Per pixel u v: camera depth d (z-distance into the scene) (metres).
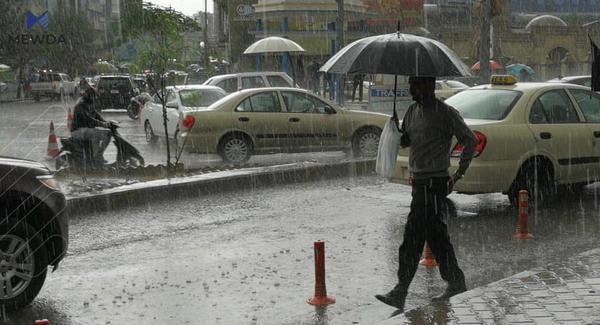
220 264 8.30
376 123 16.88
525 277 6.75
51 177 7.14
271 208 11.54
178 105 18.95
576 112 11.30
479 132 10.30
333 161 15.75
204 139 15.97
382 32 44.41
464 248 8.88
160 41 14.48
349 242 9.28
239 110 16.23
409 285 7.00
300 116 16.53
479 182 10.29
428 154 6.69
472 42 59.50
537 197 10.96
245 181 13.26
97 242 9.39
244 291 7.27
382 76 23.72
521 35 59.78
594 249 7.95
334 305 6.81
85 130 13.79
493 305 5.94
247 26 54.94
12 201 6.82
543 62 60.06
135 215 11.02
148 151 19.58
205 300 7.00
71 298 7.14
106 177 13.60
